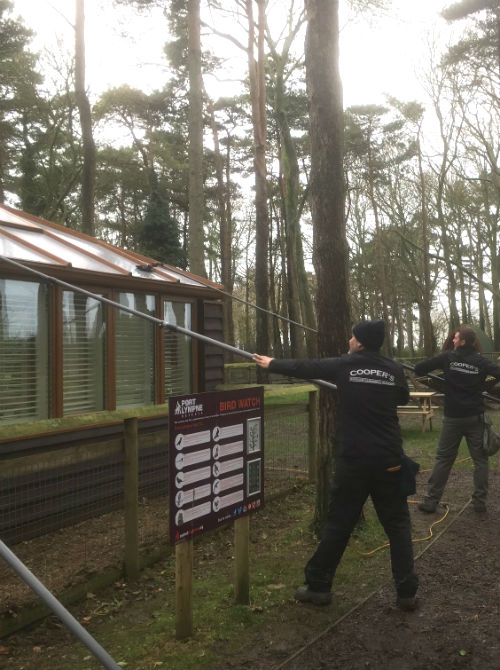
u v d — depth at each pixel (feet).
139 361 25.02
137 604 14.32
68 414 21.63
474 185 115.55
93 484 17.81
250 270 162.81
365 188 130.41
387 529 13.20
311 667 10.74
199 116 46.19
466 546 17.06
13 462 13.04
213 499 12.74
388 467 12.84
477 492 20.45
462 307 143.84
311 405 25.38
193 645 11.82
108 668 8.27
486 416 20.48
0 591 14.08
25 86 80.79
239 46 63.46
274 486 24.13
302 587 13.79
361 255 139.85
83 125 49.29
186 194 125.59
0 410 19.30
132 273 23.58
